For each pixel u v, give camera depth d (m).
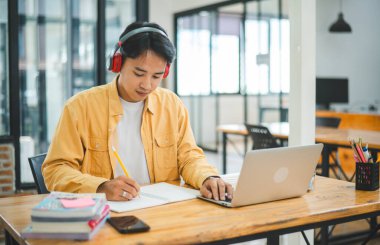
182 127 1.95
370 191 1.70
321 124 5.02
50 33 4.93
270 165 1.42
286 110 7.48
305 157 1.50
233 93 8.83
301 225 1.39
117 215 1.34
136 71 1.59
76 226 1.13
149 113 1.85
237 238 1.27
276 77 7.60
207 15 8.78
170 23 8.16
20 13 4.75
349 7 8.63
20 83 4.80
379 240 3.45
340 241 3.42
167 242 1.14
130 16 5.17
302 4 2.72
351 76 8.73
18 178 4.40
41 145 4.99
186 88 8.78
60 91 5.02
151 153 1.85
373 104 8.95
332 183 1.83
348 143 3.49
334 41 8.53
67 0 4.95
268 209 1.43
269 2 8.86
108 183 1.50
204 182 1.64
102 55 4.81
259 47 8.03
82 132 1.73
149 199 1.51
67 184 1.53
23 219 1.33
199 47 8.79
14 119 4.37
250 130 4.59
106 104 1.79
